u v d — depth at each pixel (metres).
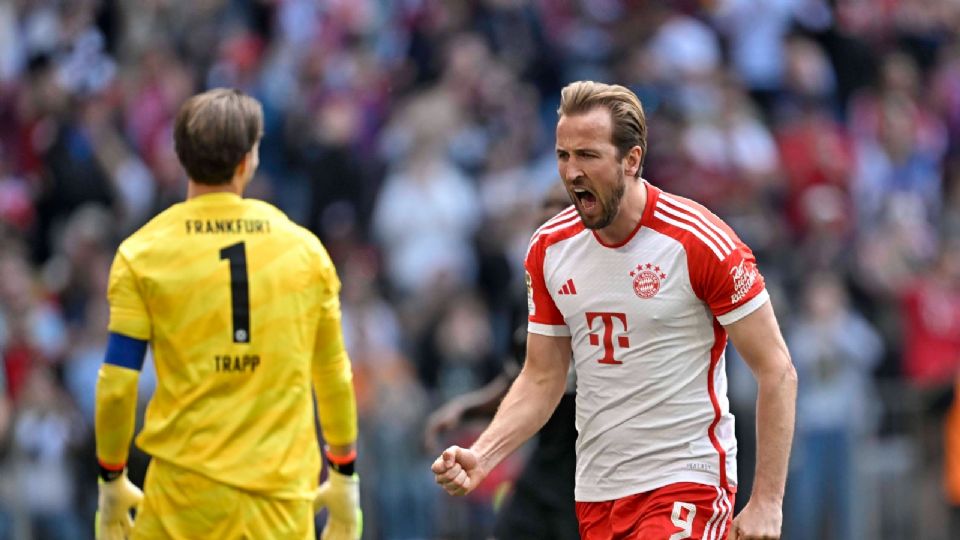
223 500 18.06
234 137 18.50
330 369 19.05
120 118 46.44
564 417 24.19
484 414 26.19
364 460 36.72
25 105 46.03
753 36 56.00
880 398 42.62
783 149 52.06
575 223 18.55
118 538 19.09
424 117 48.25
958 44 62.75
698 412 18.27
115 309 18.14
